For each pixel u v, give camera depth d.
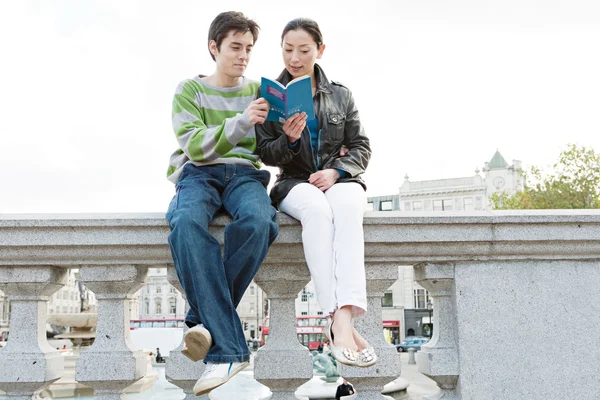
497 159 73.69
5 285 2.88
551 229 3.05
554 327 3.05
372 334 2.96
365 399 2.94
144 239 2.87
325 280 2.70
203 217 2.69
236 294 2.67
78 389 5.75
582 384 3.02
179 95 3.19
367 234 2.97
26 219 2.84
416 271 3.27
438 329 3.10
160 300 44.50
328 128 3.22
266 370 2.84
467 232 3.02
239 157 3.17
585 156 34.22
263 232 2.67
